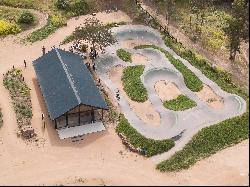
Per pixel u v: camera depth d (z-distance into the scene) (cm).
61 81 7925
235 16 8969
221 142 7350
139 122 7712
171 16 10750
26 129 7425
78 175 6775
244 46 9575
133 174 6806
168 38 9962
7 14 10631
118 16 10794
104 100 7838
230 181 6600
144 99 8275
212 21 10594
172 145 7244
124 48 9700
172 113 7919
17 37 10006
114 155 7156
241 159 7025
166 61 9238
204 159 7062
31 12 10825
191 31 10238
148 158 7094
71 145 7325
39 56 9444
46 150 7225
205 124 7631
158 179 6719
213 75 8856
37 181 6675
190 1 11012
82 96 7569
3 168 6900
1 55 9438
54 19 10512
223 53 9525
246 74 8869
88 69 8750
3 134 7512
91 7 11056
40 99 8262
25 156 7112
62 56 8488
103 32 9256
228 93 8394
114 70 9056
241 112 7862
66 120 7581
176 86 8650
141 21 10581
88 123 7706
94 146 7312
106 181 6669
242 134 7506
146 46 9750
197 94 8425
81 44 9619
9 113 7944
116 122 7762
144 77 8775
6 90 8475
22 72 8938
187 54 9419
